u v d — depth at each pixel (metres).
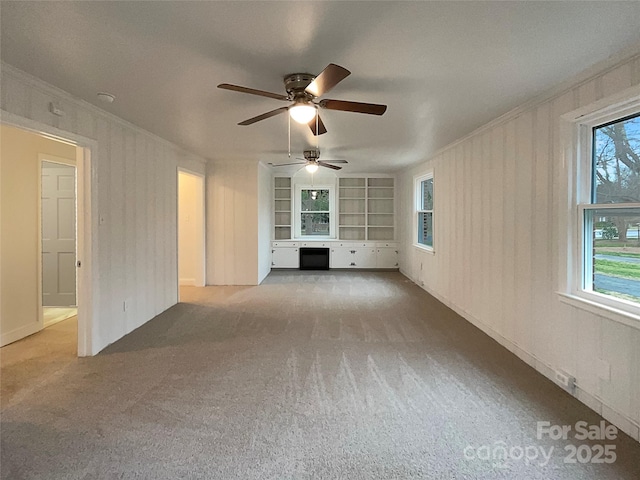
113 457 1.92
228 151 5.61
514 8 1.72
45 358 3.27
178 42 2.06
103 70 2.45
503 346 3.56
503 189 3.54
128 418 2.29
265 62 2.32
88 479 1.76
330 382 2.80
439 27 1.89
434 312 4.84
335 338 3.80
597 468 1.85
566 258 2.65
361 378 2.87
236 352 3.41
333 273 8.09
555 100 2.76
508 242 3.46
